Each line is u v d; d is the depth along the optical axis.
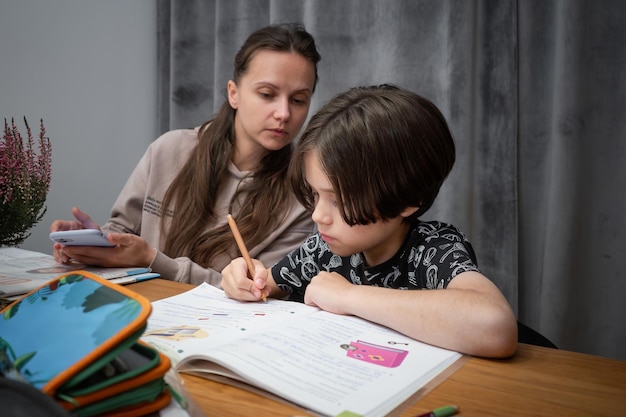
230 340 0.61
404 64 1.74
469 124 1.66
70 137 2.09
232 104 1.43
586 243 1.55
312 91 1.36
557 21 1.54
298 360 0.54
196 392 0.50
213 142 1.43
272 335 0.60
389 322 0.65
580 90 1.51
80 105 2.11
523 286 1.70
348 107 0.77
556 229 1.55
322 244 1.00
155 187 1.48
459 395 0.49
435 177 0.78
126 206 1.48
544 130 1.62
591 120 1.51
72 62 2.07
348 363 0.54
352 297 0.70
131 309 0.39
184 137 1.54
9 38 1.90
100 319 0.40
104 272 0.99
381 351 0.58
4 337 0.44
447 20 1.64
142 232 1.47
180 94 2.17
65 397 0.35
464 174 1.66
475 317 0.59
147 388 0.39
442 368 0.55
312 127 0.79
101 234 0.99
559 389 0.51
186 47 2.16
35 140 1.99
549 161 1.62
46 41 1.99
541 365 0.57
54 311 0.45
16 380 0.37
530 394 0.50
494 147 1.64
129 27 2.23
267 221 1.37
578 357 0.60
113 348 0.37
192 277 1.18
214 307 0.77
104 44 2.16
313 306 0.78
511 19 1.58
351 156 0.72
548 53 1.59
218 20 2.06
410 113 0.75
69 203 2.11
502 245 1.64
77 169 2.12
